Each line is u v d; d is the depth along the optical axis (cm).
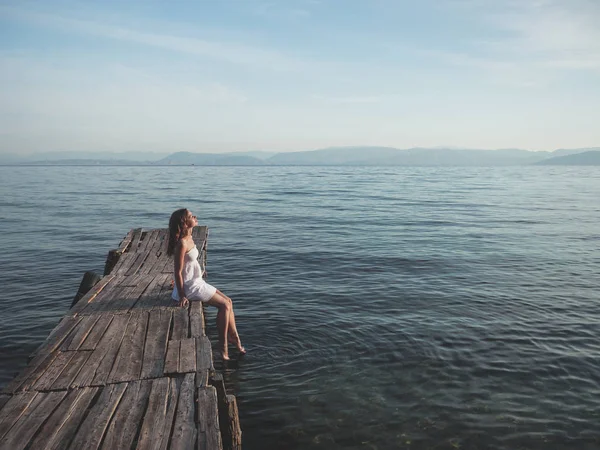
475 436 534
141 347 562
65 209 3084
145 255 1077
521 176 10075
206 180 7919
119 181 7475
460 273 1312
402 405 600
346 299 1067
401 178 8681
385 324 896
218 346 799
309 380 666
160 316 669
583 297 1076
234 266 1427
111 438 378
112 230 2198
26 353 785
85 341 580
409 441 525
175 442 374
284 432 541
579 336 834
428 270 1351
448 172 13550
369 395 625
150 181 7494
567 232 2066
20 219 2569
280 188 5503
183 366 507
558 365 716
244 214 2788
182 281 699
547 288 1154
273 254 1602
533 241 1838
